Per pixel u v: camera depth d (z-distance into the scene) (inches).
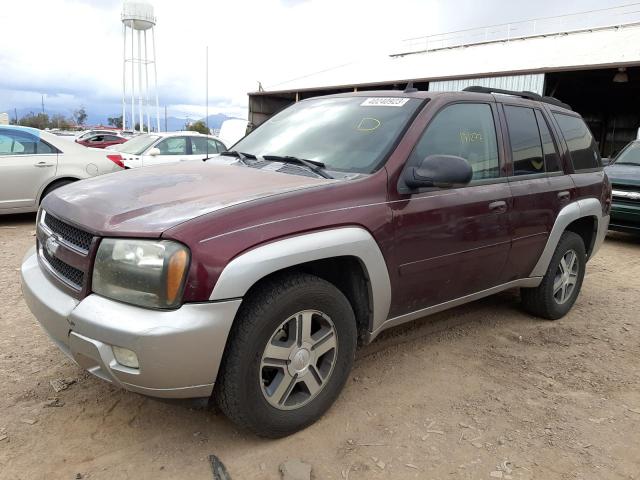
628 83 833.5
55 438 103.6
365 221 110.5
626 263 269.6
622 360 150.9
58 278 102.2
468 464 101.3
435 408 120.5
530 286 167.6
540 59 821.2
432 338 160.1
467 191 134.4
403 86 858.1
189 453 101.3
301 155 133.6
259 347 97.0
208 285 89.0
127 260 89.8
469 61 960.3
